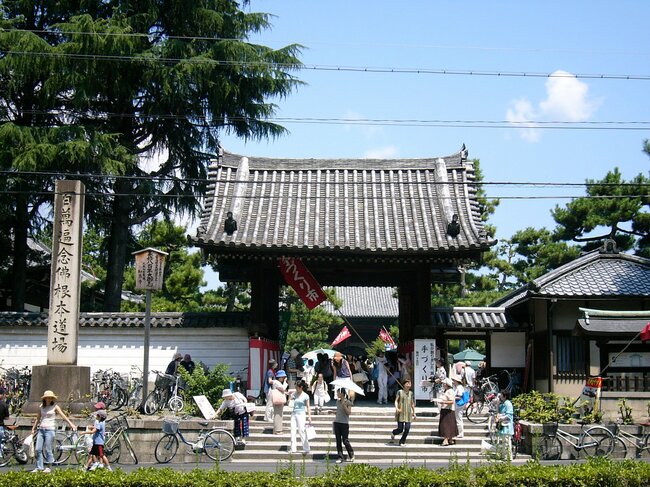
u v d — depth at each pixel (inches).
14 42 1238.3
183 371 931.3
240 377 1029.8
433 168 1152.8
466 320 1162.0
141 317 1063.6
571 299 1051.9
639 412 898.7
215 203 1080.2
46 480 546.0
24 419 815.7
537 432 842.2
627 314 974.4
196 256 1630.2
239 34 1438.2
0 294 1418.6
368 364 1362.0
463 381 1067.9
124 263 1422.2
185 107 1386.6
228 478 539.8
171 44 1321.4
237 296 1721.2
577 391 1050.1
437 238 1001.5
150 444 805.2
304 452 792.9
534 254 1817.2
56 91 1275.8
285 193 1113.4
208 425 815.7
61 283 887.7
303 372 1111.0
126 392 951.0
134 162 1305.4
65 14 1375.5
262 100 1434.5
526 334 1176.2
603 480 548.4
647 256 1540.4
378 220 1063.6
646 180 1611.7
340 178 1139.9
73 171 1259.8
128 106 1392.7
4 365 1056.2
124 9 1328.7
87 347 1061.8
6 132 1202.6
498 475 541.0
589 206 1624.0
